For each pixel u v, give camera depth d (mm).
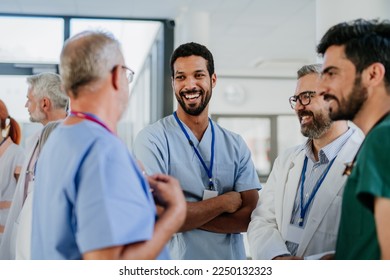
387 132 863
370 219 928
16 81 4020
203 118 1686
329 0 2557
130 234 799
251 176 1742
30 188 1597
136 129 5383
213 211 1572
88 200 797
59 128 953
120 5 3918
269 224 1479
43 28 4184
